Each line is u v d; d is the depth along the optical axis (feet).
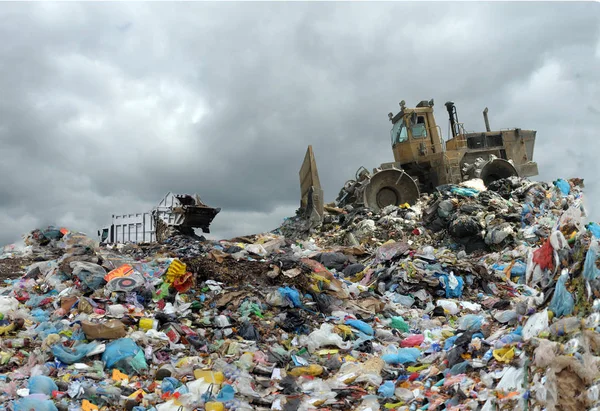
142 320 26.21
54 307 28.96
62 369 21.83
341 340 26.76
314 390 21.34
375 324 30.68
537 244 48.78
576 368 14.61
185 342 25.66
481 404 17.11
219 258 35.37
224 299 30.25
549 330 17.10
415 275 37.27
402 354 24.53
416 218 60.29
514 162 74.08
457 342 23.02
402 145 73.10
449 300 35.24
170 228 60.44
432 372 21.66
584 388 14.35
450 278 37.19
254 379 22.30
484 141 74.08
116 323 24.43
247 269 34.32
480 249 52.01
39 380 19.77
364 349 26.43
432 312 33.81
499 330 22.39
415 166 72.74
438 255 43.21
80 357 22.58
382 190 67.46
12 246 49.65
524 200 59.31
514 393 16.19
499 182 64.90
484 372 19.15
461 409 17.38
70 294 30.04
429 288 36.83
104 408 19.29
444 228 56.70
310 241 60.03
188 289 31.24
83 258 34.35
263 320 28.94
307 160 67.67
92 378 21.17
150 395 20.06
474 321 26.14
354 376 22.15
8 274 37.45
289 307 30.58
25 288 32.35
